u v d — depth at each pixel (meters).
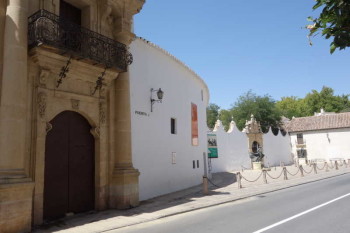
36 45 8.54
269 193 14.87
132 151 13.40
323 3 2.78
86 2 11.08
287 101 73.25
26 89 8.49
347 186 16.30
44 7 9.59
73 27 9.68
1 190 7.35
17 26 8.33
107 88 11.63
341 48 2.86
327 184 17.78
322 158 44.56
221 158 29.81
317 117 47.53
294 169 31.64
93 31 10.40
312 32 2.95
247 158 33.34
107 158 11.40
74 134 10.58
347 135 43.44
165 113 16.42
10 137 7.87
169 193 15.80
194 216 9.68
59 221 9.24
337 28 2.84
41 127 9.12
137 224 8.81
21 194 7.80
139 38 14.45
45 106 9.28
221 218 9.14
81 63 10.07
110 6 11.52
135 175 11.70
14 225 7.56
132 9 12.69
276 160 40.19
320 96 64.94
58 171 9.85
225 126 57.66
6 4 8.54
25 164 8.66
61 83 9.91
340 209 9.91
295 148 46.38
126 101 11.95
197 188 17.56
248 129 34.84
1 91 8.18
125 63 11.48
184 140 18.41
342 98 64.31
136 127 13.87
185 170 18.11
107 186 11.25
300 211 9.80
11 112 7.96
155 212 10.37
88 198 10.80
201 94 22.48
